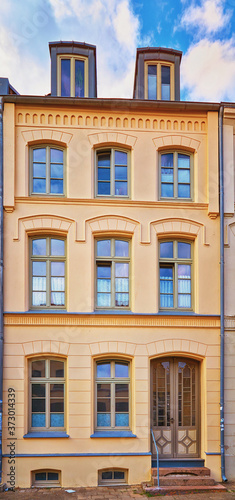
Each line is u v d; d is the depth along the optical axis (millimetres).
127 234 10039
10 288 9539
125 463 9234
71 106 10047
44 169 10172
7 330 9414
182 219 10102
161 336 9719
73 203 9883
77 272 9727
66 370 9555
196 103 10164
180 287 10234
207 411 9625
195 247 10211
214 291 10023
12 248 9648
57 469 9102
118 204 9992
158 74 11188
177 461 9602
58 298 9898
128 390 9734
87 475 9125
